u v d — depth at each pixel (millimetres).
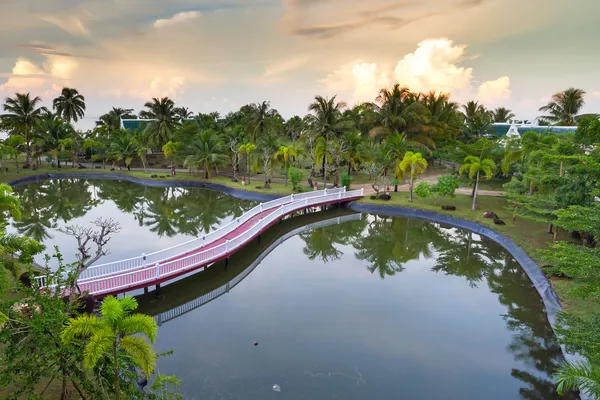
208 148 48219
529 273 19562
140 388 10336
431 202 34125
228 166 55469
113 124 78312
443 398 10859
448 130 52906
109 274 15750
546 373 12141
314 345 13391
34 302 7391
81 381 7258
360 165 43344
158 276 16344
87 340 7039
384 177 39281
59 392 8969
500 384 11570
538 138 29344
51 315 6973
